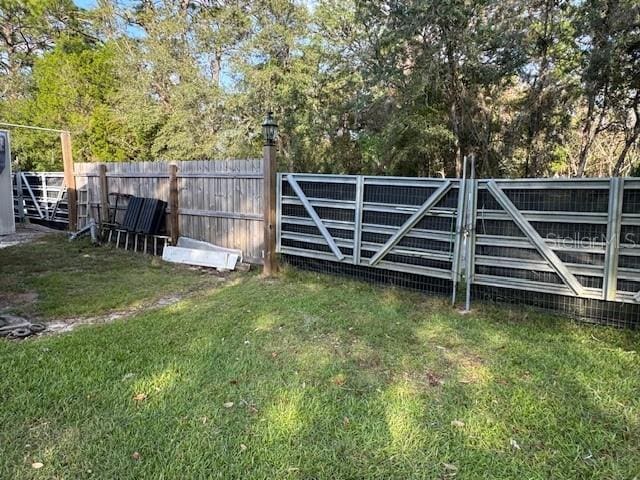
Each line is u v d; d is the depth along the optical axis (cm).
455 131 916
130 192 841
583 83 763
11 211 479
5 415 237
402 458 206
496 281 447
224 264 641
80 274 614
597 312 398
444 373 296
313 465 200
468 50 796
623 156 834
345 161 1116
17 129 1384
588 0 696
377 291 513
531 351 334
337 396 263
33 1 1581
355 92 1029
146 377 284
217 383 277
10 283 557
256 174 639
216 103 1227
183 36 1315
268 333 371
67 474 192
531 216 418
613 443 217
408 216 501
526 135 866
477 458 206
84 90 1371
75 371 292
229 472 195
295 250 616
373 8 870
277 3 1153
